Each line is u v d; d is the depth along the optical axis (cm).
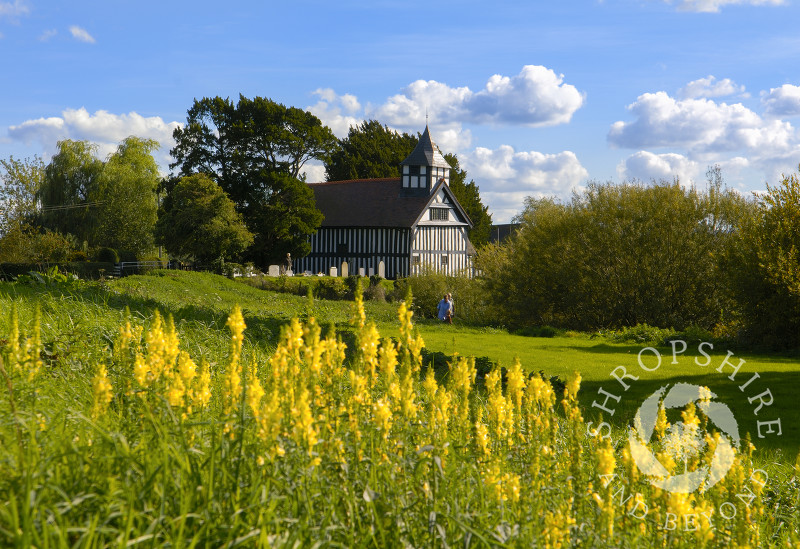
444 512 253
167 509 216
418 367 359
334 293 4328
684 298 2842
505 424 383
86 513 213
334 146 5778
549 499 311
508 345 1827
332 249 5766
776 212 2147
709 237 2789
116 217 5288
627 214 2906
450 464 311
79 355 590
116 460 242
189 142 5394
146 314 1084
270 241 5350
